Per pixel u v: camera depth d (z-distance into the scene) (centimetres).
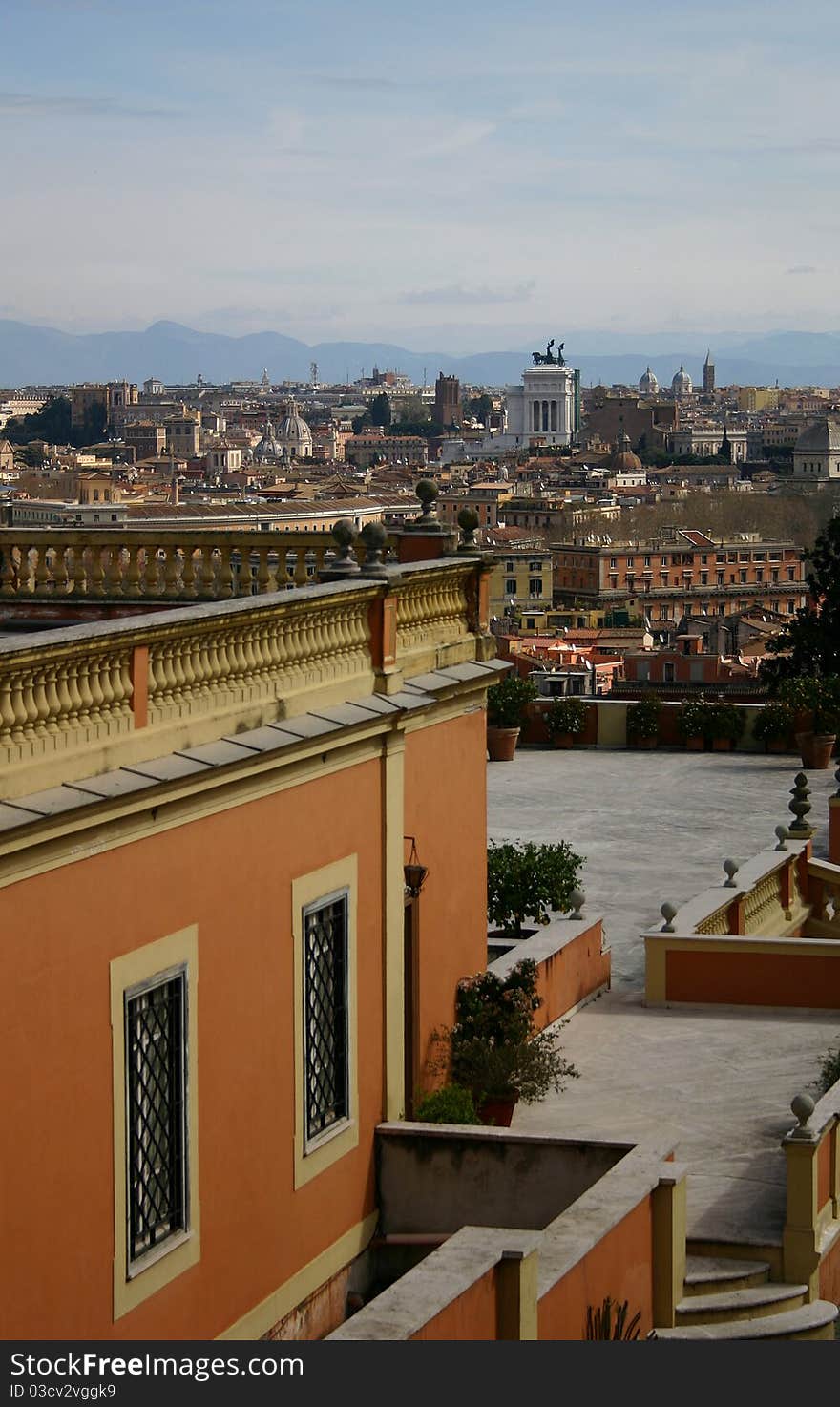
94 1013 1396
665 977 2761
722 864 3675
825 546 6862
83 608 2316
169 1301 1492
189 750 1537
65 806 1330
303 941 1727
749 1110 2266
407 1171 1880
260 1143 1644
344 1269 1806
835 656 6712
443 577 2127
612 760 4938
